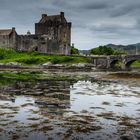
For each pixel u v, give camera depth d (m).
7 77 72.25
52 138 19.41
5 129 21.25
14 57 144.25
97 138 19.67
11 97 37.00
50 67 128.12
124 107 31.97
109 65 154.25
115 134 20.69
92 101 35.94
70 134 20.42
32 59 137.00
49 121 24.05
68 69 125.12
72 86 55.06
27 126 22.27
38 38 166.38
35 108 29.73
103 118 25.84
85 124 23.41
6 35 157.00
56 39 174.75
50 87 51.56
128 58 152.38
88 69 130.62
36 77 76.25
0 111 27.75
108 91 47.38
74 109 29.97
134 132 21.33
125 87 54.69
